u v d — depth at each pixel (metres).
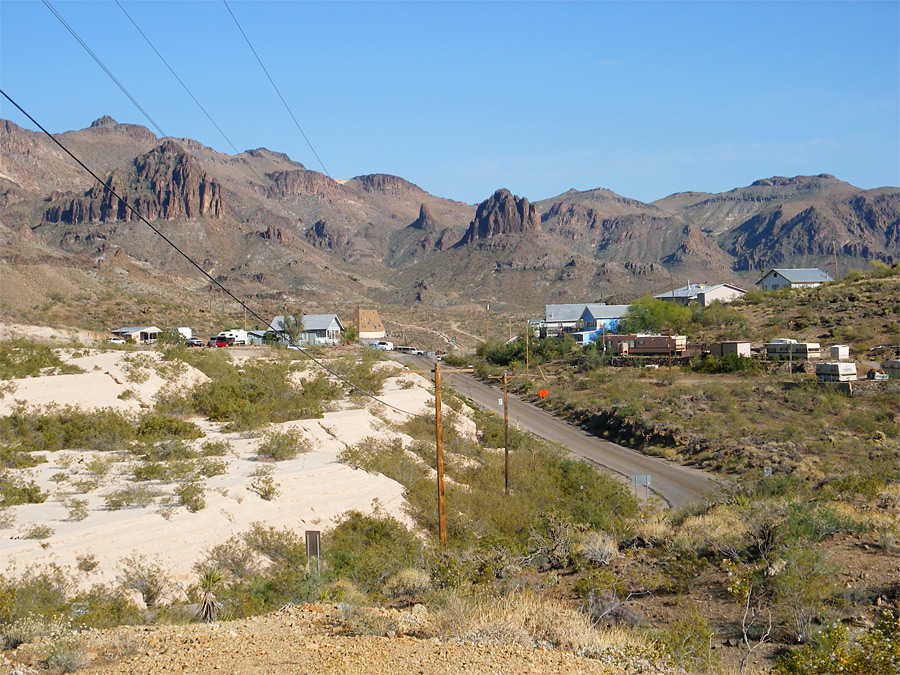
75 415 38.59
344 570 20.70
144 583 20.56
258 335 105.00
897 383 57.19
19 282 113.31
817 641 10.74
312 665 8.91
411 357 107.00
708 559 16.52
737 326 91.56
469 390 80.12
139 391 46.28
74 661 9.80
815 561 13.92
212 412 45.41
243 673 8.77
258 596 18.27
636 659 9.59
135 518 24.47
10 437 35.41
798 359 70.19
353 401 53.59
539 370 88.25
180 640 10.77
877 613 11.91
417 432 49.16
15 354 50.66
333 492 31.34
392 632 10.59
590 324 112.19
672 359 81.75
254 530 25.42
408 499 33.19
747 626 12.30
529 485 39.28
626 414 58.41
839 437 47.88
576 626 10.66
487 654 9.32
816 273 120.62
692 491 40.88
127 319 110.62
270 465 34.31
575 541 19.89
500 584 14.73
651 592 14.84
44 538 21.78
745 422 52.94
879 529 16.41
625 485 41.94
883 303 87.38
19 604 16.44
